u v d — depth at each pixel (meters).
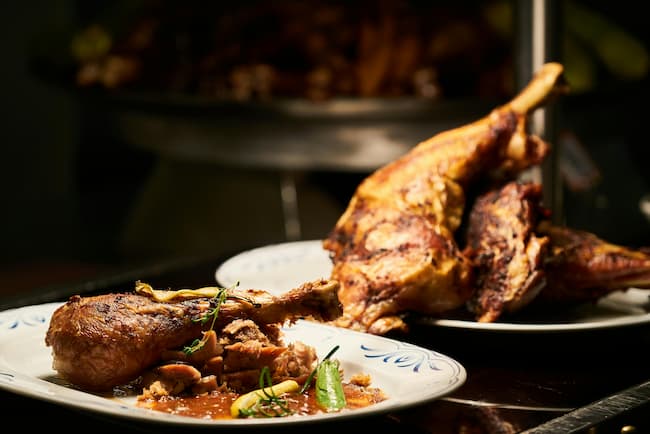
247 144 3.60
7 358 1.59
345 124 3.46
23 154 5.41
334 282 1.56
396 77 3.72
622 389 1.62
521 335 1.77
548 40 2.15
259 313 1.54
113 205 5.50
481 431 1.43
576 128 3.66
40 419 1.48
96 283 2.17
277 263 2.28
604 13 5.09
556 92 2.04
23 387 1.40
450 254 1.84
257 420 1.28
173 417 1.28
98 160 5.54
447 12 3.98
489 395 1.58
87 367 1.47
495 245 1.89
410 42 3.75
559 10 2.15
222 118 3.57
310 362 1.55
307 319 1.81
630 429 1.49
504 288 1.86
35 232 5.44
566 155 2.75
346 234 1.94
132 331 1.48
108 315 1.48
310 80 3.62
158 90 3.91
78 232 5.41
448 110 3.37
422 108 3.36
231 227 3.95
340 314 1.56
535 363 1.76
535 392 1.60
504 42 3.86
